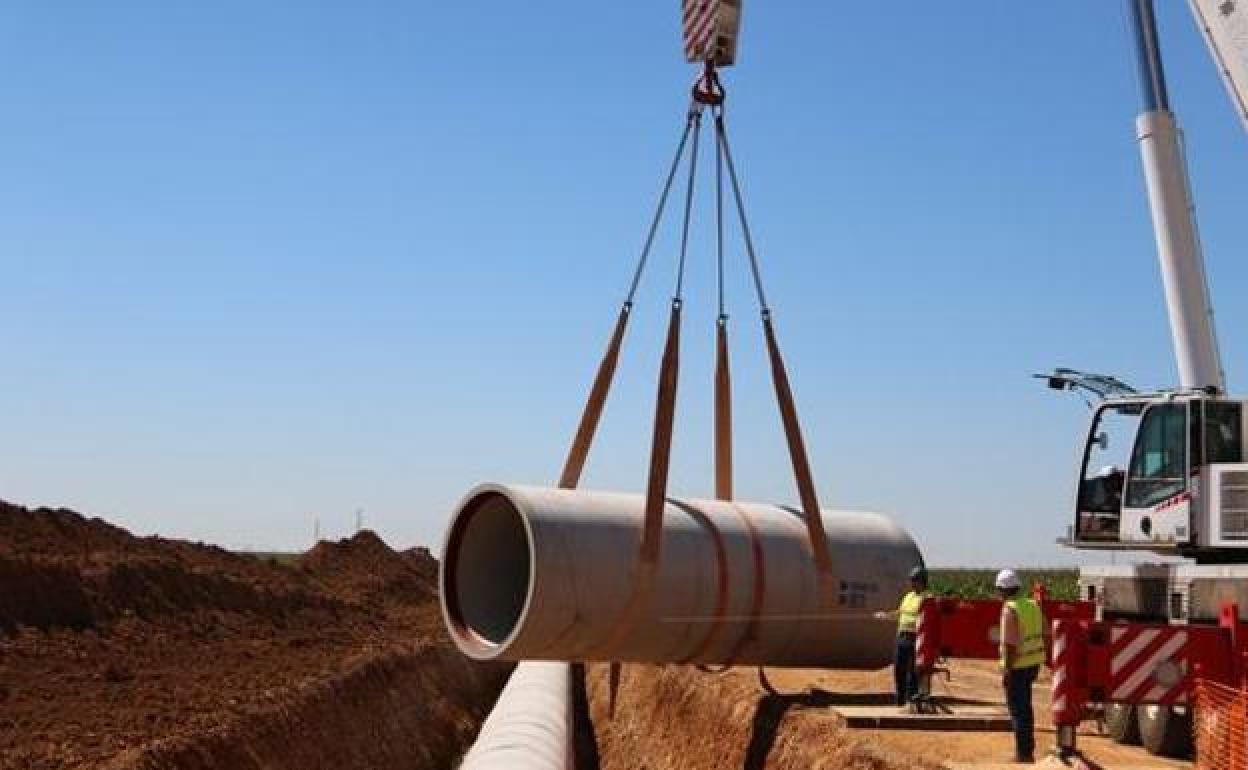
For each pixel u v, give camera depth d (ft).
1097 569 53.36
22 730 50.42
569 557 45.85
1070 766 39.63
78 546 99.19
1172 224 53.47
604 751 81.56
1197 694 40.68
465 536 50.42
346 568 172.04
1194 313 53.01
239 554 131.34
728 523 50.78
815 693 57.98
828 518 55.31
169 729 52.75
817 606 51.29
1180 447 48.32
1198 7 47.55
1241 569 44.45
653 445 47.55
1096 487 53.42
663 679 75.36
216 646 87.20
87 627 81.51
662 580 47.73
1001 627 42.68
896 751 42.68
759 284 50.47
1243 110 46.83
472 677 114.42
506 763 46.42
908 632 52.70
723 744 57.88
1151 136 53.78
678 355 48.24
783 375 50.14
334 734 67.67
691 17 50.88
